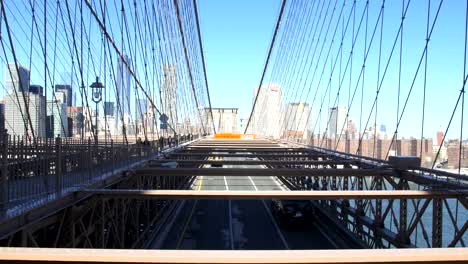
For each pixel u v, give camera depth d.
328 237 18.06
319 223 20.55
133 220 14.94
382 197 9.46
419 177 11.90
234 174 13.78
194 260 3.66
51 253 3.70
